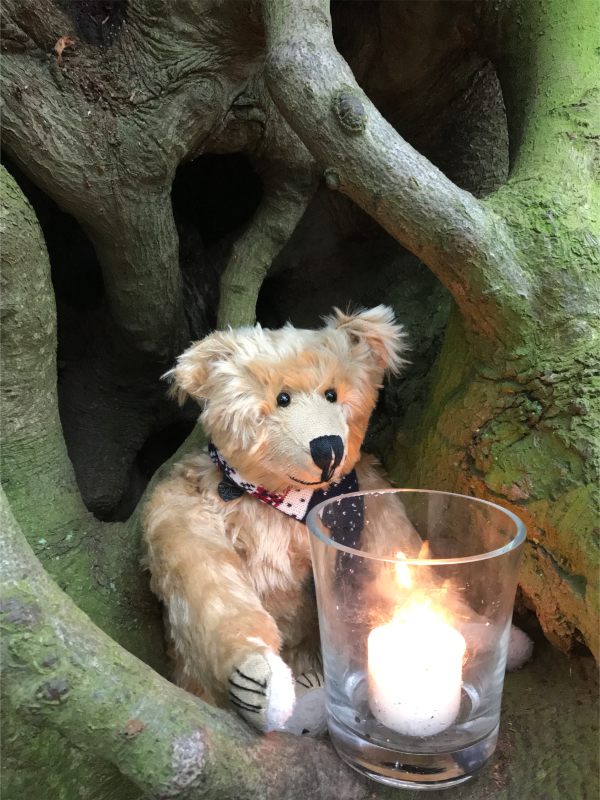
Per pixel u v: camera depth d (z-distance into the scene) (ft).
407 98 3.23
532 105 2.45
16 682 1.41
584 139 2.26
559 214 2.09
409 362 2.60
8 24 2.19
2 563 1.46
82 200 2.56
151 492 2.43
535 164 2.24
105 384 3.57
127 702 1.48
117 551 2.45
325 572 1.81
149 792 1.50
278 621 2.31
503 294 2.03
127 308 3.06
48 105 2.34
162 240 2.83
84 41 2.33
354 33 3.07
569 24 2.49
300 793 1.67
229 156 3.58
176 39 2.42
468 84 3.22
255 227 3.15
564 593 1.88
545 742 1.92
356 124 1.94
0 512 1.52
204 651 1.83
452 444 2.28
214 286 3.78
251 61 2.62
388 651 1.73
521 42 2.64
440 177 2.04
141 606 2.43
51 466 2.39
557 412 1.98
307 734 2.03
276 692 1.66
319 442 2.01
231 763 1.56
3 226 1.99
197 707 1.61
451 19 2.84
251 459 2.15
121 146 2.49
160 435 3.94
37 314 2.17
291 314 3.80
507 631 1.78
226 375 2.16
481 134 3.32
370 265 3.66
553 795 1.78
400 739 1.73
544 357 2.05
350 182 2.03
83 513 2.49
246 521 2.26
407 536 2.19
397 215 2.03
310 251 3.70
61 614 1.50
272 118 2.85
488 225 2.03
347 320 2.43
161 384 3.61
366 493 2.15
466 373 2.31
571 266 2.04
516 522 1.80
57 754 1.82
